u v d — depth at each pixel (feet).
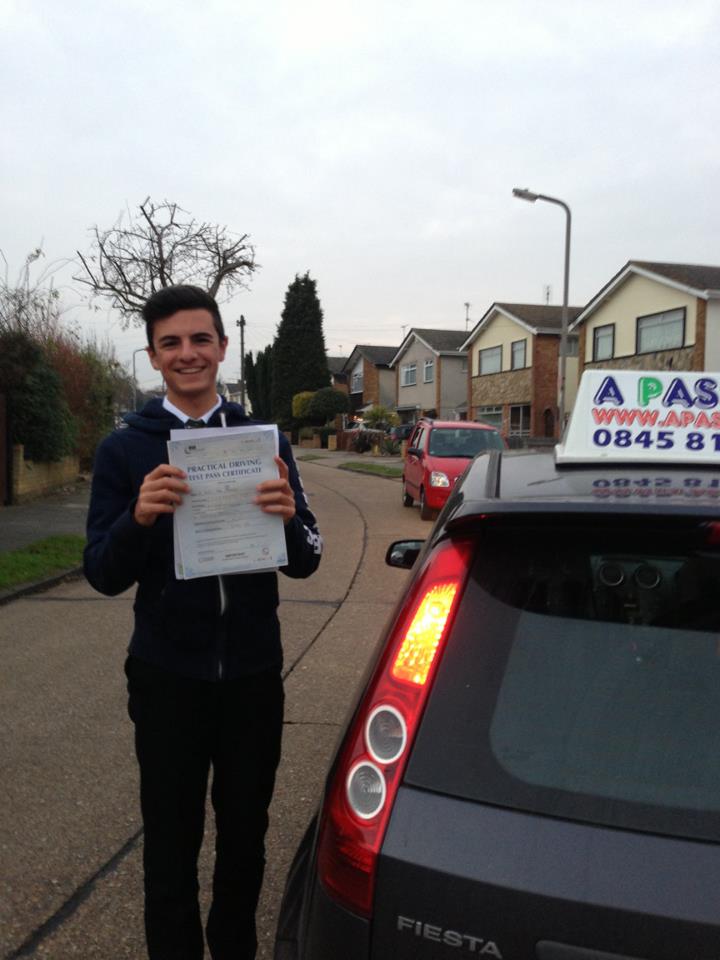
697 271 93.25
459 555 5.85
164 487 7.07
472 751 5.25
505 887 4.84
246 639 7.70
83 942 9.20
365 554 34.47
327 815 5.61
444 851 5.00
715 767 5.04
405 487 52.60
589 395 7.59
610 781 5.06
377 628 22.17
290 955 5.82
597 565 5.58
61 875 10.46
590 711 5.27
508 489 6.33
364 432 144.36
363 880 5.18
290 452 8.57
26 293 53.78
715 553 5.41
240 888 8.02
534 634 5.51
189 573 7.22
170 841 7.54
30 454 52.31
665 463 7.12
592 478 6.56
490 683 5.42
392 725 5.47
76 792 12.68
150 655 7.58
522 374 122.62
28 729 15.15
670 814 4.91
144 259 52.19
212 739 7.82
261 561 7.29
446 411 156.46
